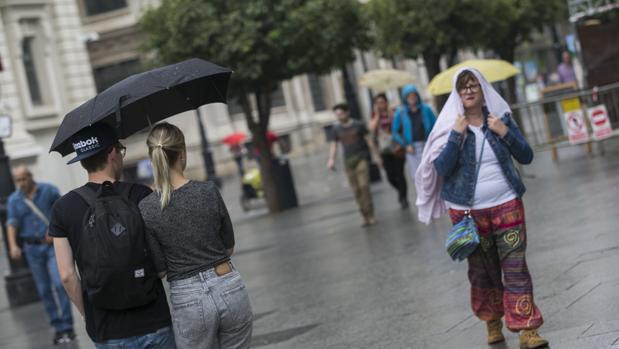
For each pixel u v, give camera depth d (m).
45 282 15.38
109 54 62.16
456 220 8.79
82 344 14.59
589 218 15.01
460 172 8.70
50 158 47.50
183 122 60.69
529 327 8.40
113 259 6.36
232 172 61.97
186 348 6.85
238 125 64.62
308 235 23.09
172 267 6.81
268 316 13.25
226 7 30.67
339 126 21.67
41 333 16.91
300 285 15.41
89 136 6.76
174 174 6.93
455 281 12.55
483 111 8.79
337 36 31.44
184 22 30.08
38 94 48.25
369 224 21.73
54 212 6.62
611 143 28.91
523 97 55.72
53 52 48.91
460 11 34.53
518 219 8.59
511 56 42.94
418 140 21.34
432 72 36.59
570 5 27.38
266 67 31.20
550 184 21.31
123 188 6.83
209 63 7.20
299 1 31.11
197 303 6.76
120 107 6.71
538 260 12.58
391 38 35.38
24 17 47.31
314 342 10.85
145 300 6.47
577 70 38.59
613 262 11.31
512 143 8.63
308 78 72.75
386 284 13.52
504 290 8.59
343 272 15.65
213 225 6.87
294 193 33.56
